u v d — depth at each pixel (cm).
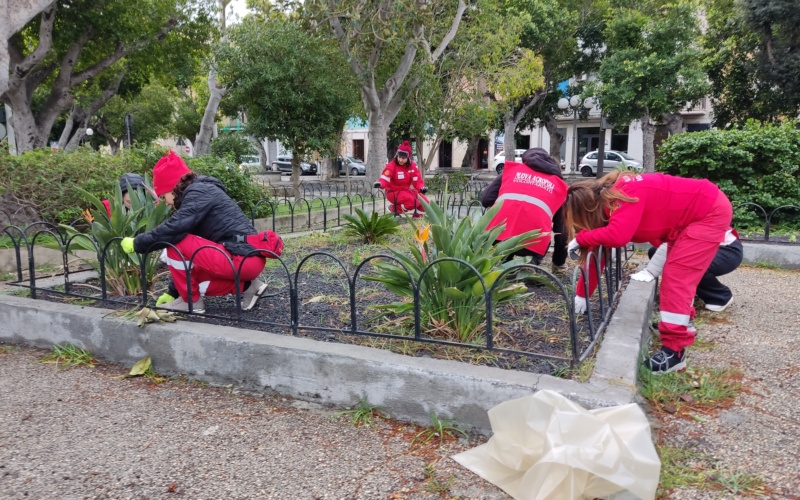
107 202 514
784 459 259
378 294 475
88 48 1816
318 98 1366
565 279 541
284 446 283
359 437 290
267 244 403
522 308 430
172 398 340
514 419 250
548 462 220
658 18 2247
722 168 838
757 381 346
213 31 1656
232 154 973
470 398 285
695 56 2106
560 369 298
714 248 331
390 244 735
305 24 1372
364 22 1380
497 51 1772
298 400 331
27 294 476
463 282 339
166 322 382
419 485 249
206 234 407
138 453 279
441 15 1669
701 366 369
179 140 3872
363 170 3666
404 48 1537
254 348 340
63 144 2156
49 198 709
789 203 801
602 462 218
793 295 543
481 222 391
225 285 408
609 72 2178
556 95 2742
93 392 349
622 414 242
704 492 237
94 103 2028
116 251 461
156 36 1733
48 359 403
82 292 473
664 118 2509
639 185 333
